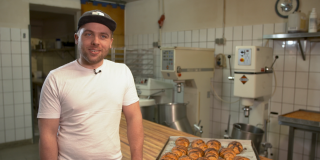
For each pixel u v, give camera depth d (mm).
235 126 2289
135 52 3740
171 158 1170
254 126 2348
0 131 3316
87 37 900
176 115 2498
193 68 2500
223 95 3018
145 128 1802
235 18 2850
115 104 996
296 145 2518
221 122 3074
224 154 1245
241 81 2188
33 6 3586
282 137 2586
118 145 1042
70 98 910
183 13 3402
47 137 907
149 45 3951
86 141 941
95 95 942
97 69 963
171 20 3572
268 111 2660
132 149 1090
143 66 3670
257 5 2656
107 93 968
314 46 2314
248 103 2225
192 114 2662
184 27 3404
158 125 1870
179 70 2330
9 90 3322
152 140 1563
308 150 2438
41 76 5914
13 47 3297
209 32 3104
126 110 1102
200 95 2633
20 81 3387
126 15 4332
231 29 2887
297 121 1977
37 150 3324
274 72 2580
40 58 6492
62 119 943
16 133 3430
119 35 4316
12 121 3385
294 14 2211
